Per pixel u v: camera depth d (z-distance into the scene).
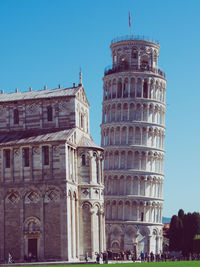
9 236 99.25
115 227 155.88
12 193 100.06
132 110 162.38
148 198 158.38
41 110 107.06
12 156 100.81
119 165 159.75
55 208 97.56
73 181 101.19
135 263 93.19
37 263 91.12
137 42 166.50
